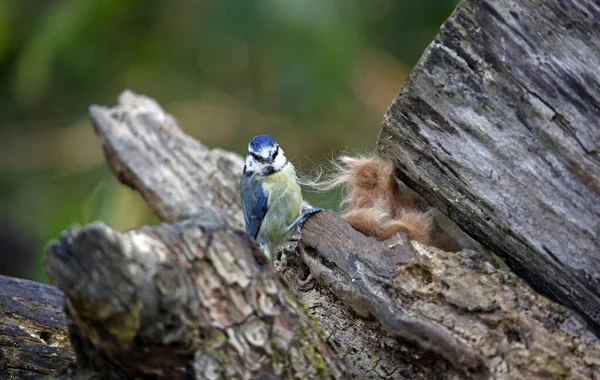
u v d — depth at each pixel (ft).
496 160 16.33
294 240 21.40
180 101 43.27
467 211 17.02
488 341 14.90
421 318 15.61
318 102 39.99
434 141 16.92
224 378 13.29
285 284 14.51
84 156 44.57
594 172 15.49
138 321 12.74
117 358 13.53
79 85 42.93
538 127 15.84
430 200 17.94
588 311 16.10
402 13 41.63
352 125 41.01
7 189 44.45
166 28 41.63
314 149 41.14
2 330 19.12
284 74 39.65
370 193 19.67
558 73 15.60
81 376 14.34
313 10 38.34
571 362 14.49
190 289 13.26
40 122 44.34
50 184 44.11
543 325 14.92
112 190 40.19
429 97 16.69
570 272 15.98
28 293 20.15
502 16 15.83
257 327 13.70
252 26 39.24
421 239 18.17
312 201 31.96
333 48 38.24
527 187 16.12
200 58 42.22
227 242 13.93
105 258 12.48
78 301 12.60
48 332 19.94
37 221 43.45
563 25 15.51
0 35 42.47
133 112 29.60
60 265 12.51
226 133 43.06
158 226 13.79
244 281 13.79
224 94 42.88
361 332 17.07
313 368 13.96
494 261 18.04
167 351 13.21
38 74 39.52
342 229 18.01
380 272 16.67
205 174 28.25
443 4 41.27
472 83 16.22
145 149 28.25
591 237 15.67
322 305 18.03
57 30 39.06
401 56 41.70
